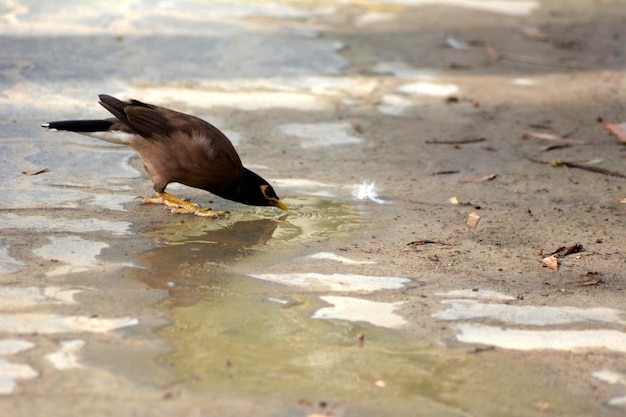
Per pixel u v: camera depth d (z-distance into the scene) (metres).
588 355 7.50
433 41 21.20
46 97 14.56
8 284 8.08
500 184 12.38
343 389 6.67
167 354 6.98
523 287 8.94
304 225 10.48
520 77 18.56
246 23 21.38
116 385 6.39
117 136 10.44
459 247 9.99
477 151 13.80
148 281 8.46
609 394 6.86
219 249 9.52
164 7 22.36
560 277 9.27
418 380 6.89
